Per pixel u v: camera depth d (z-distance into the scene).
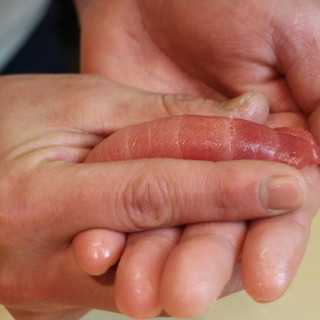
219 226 0.31
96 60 0.42
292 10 0.36
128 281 0.30
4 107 0.36
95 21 0.42
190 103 0.35
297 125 0.37
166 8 0.39
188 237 0.31
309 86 0.36
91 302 0.34
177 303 0.29
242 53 0.38
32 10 0.52
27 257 0.34
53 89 0.37
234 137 0.32
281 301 0.43
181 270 0.29
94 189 0.31
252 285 0.29
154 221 0.31
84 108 0.36
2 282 0.35
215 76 0.39
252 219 0.31
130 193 0.31
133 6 0.41
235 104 0.34
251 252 0.30
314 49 0.36
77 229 0.32
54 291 0.34
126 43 0.41
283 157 0.32
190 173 0.31
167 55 0.41
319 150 0.34
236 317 0.42
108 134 0.36
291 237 0.30
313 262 0.44
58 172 0.33
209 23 0.38
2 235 0.33
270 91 0.38
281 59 0.37
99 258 0.31
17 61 0.55
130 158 0.33
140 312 0.30
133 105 0.36
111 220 0.31
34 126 0.36
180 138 0.32
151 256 0.31
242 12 0.37
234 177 0.30
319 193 0.33
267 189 0.30
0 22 0.49
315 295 0.43
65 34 0.60
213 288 0.29
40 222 0.32
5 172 0.34
